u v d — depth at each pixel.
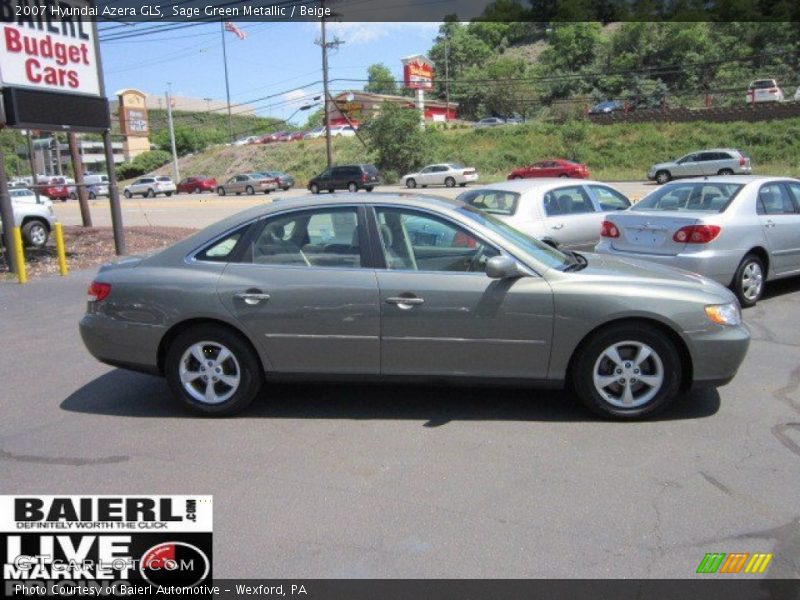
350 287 4.77
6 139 76.12
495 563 3.15
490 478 3.98
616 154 49.72
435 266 4.81
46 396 5.62
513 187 9.93
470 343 4.72
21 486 4.01
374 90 105.38
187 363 5.02
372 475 4.05
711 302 4.64
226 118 139.50
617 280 4.70
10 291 10.62
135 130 93.00
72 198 50.66
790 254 8.46
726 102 65.19
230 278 4.90
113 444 4.59
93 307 5.14
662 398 4.70
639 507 3.61
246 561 3.23
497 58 129.88
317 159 62.75
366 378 4.88
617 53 93.44
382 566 3.15
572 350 4.68
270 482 4.00
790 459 4.15
